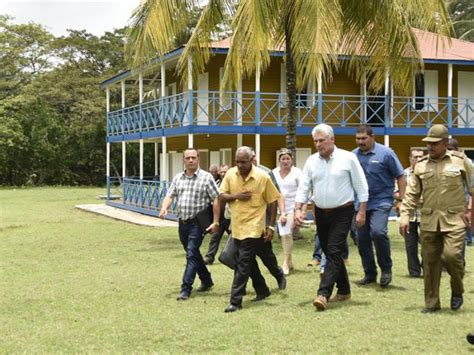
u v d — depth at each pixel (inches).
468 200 296.7
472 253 483.5
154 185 839.7
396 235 619.8
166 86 1057.5
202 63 627.8
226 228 441.1
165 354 236.5
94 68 1940.2
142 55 561.6
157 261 458.0
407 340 249.8
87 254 496.1
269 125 860.0
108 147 1067.3
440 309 298.4
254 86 863.1
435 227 288.7
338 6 489.4
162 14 550.6
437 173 288.5
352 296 329.4
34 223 761.6
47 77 1838.1
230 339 254.1
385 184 347.6
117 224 746.8
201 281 347.9
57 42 1909.4
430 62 847.7
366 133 346.3
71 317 293.0
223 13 597.0
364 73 664.4
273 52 674.8
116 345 249.4
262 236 311.3
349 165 303.4
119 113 1040.8
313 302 300.5
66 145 1824.6
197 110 912.9
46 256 486.3
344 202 302.4
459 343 245.1
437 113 875.4
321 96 808.3
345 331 263.3
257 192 306.5
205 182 331.0
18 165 1798.7
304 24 480.1
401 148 927.7
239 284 302.5
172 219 774.5
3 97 1878.7
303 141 889.5
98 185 1867.6
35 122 1791.3
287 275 391.2
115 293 344.8
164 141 841.5
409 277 384.2
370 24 578.9
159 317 290.4
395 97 847.7
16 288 359.9
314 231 658.2
